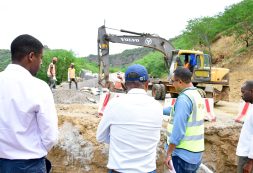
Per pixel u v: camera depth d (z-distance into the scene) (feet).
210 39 109.81
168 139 14.28
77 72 156.87
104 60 49.62
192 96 13.55
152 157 9.68
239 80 74.28
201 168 21.16
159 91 46.98
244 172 14.34
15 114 8.68
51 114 8.93
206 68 46.03
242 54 87.92
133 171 9.33
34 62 9.34
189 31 111.96
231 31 103.35
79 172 19.74
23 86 8.75
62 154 20.01
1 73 9.05
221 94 46.14
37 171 9.05
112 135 9.55
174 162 13.82
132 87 9.83
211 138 23.27
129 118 9.37
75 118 21.49
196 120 13.67
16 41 9.16
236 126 23.76
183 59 48.52
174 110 13.74
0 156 8.85
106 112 9.71
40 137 8.99
